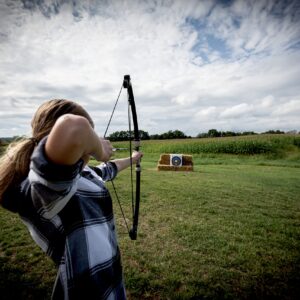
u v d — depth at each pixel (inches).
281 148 1024.2
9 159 30.7
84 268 34.4
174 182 354.3
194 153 1095.0
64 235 33.9
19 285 105.5
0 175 30.3
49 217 29.3
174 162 534.6
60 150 22.4
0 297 98.1
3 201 30.9
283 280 114.6
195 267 123.9
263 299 101.6
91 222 36.3
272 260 132.7
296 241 158.6
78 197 35.4
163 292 103.9
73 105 33.6
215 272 119.5
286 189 321.1
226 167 634.8
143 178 391.2
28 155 30.6
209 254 137.6
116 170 57.1
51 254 35.0
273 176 451.8
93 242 35.8
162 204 232.8
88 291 34.8
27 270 117.5
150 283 108.6
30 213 31.7
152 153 1150.3
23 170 30.4
